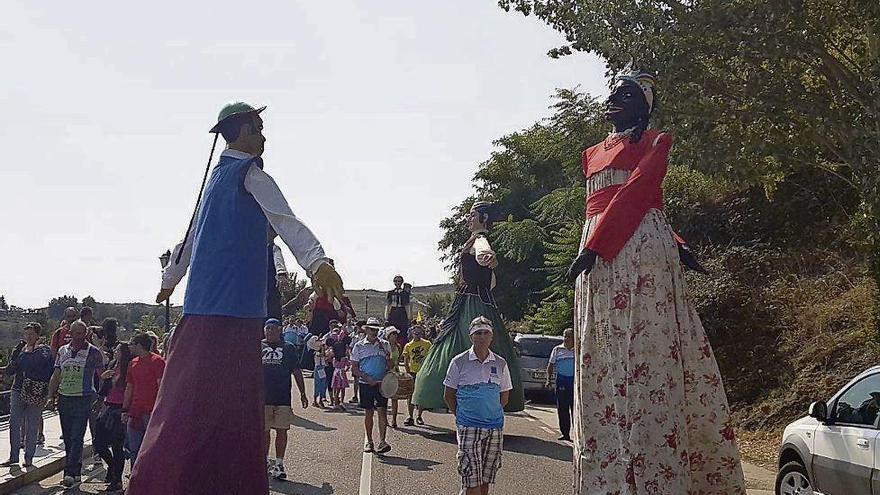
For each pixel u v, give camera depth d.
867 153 11.55
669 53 12.20
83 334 12.34
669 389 4.47
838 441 8.82
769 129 12.81
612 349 4.58
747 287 18.80
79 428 12.17
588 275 4.74
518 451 14.06
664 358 4.50
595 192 4.90
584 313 4.75
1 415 17.55
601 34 12.76
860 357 15.20
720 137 12.90
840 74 12.33
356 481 11.45
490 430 8.28
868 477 8.24
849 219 18.91
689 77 12.33
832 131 12.22
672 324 4.55
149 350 11.18
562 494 10.57
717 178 18.42
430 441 15.15
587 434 4.62
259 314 4.30
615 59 12.70
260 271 4.33
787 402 15.56
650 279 4.56
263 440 4.24
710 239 21.50
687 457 4.46
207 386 4.12
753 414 16.05
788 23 11.73
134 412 11.03
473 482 8.24
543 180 44.75
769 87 12.31
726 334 18.00
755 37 11.73
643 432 4.42
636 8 12.47
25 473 12.31
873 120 11.80
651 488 4.37
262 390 4.28
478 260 9.94
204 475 4.02
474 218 12.47
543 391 23.92
